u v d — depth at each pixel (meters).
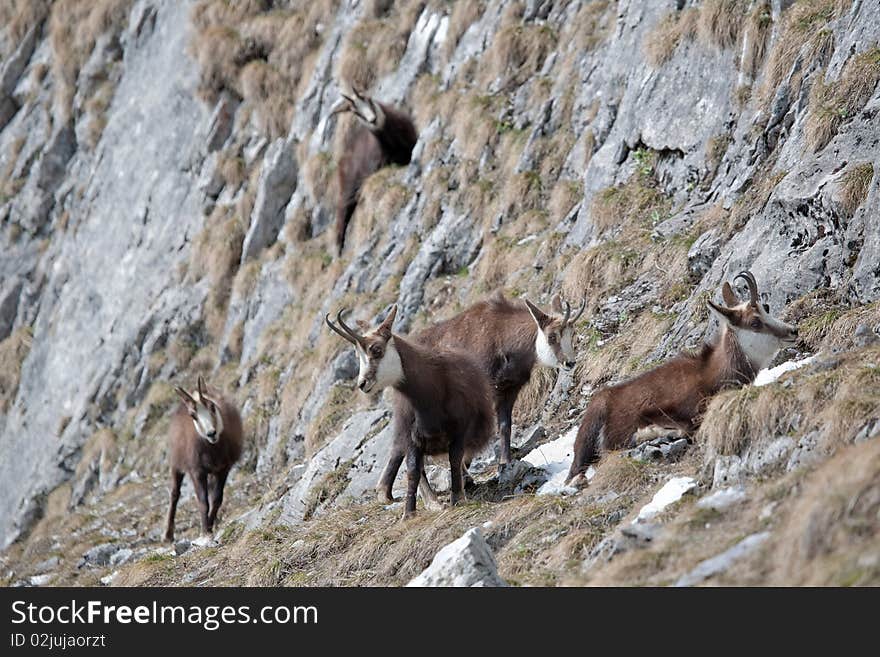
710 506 21.64
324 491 36.78
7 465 69.56
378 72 59.88
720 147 38.28
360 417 39.56
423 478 29.36
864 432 21.55
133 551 42.91
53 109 83.06
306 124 61.12
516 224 44.66
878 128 30.11
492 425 29.53
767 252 31.67
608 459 26.20
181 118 69.62
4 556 56.75
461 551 21.70
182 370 60.03
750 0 39.12
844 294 28.77
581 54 48.03
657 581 19.69
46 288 75.75
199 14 71.38
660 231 37.47
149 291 64.88
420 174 51.53
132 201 70.44
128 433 59.06
